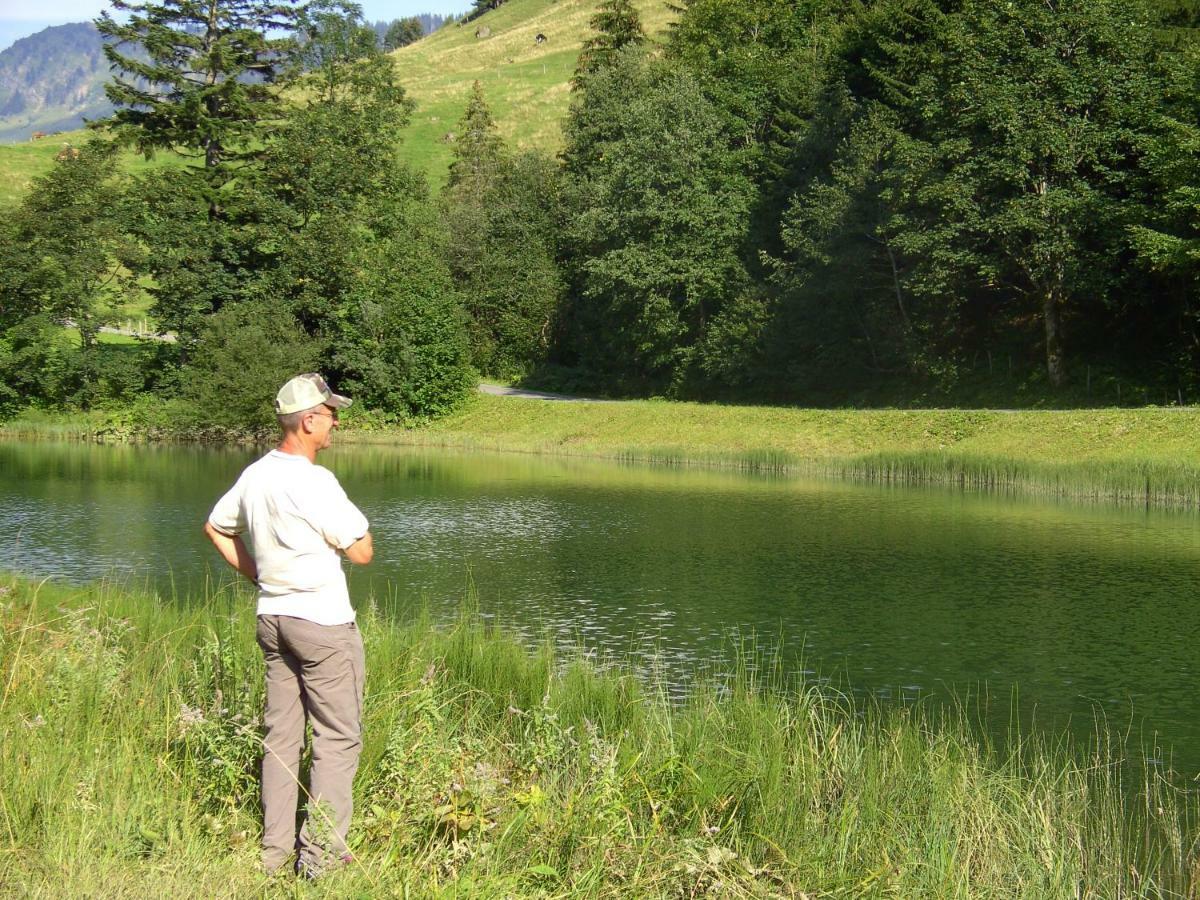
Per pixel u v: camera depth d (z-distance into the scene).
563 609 16.22
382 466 39.16
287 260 53.72
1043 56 38.62
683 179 53.75
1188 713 11.58
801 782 6.88
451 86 124.31
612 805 5.61
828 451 38.38
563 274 67.44
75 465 37.88
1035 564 20.02
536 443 46.31
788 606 16.59
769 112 56.91
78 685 6.62
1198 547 21.78
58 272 51.69
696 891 5.32
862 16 52.47
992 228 38.59
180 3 55.53
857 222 45.94
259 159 57.16
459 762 5.93
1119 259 39.22
